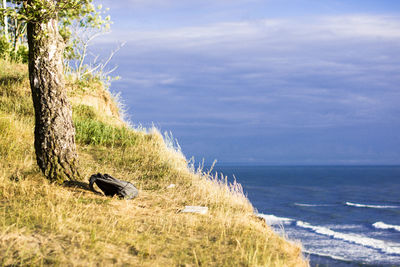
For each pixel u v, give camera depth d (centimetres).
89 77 1673
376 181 14200
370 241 3027
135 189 840
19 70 1639
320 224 4206
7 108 1325
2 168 856
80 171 891
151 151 1243
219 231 652
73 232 550
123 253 506
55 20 867
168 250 541
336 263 2245
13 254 457
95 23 1436
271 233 700
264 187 10119
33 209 630
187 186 1001
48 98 835
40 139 834
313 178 15938
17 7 849
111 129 1430
